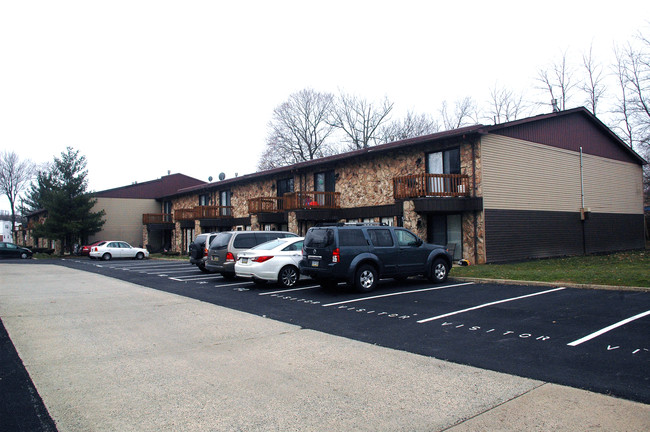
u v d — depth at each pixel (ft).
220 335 24.82
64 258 126.21
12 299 39.37
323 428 12.94
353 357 20.04
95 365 19.53
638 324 23.57
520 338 22.27
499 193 60.70
